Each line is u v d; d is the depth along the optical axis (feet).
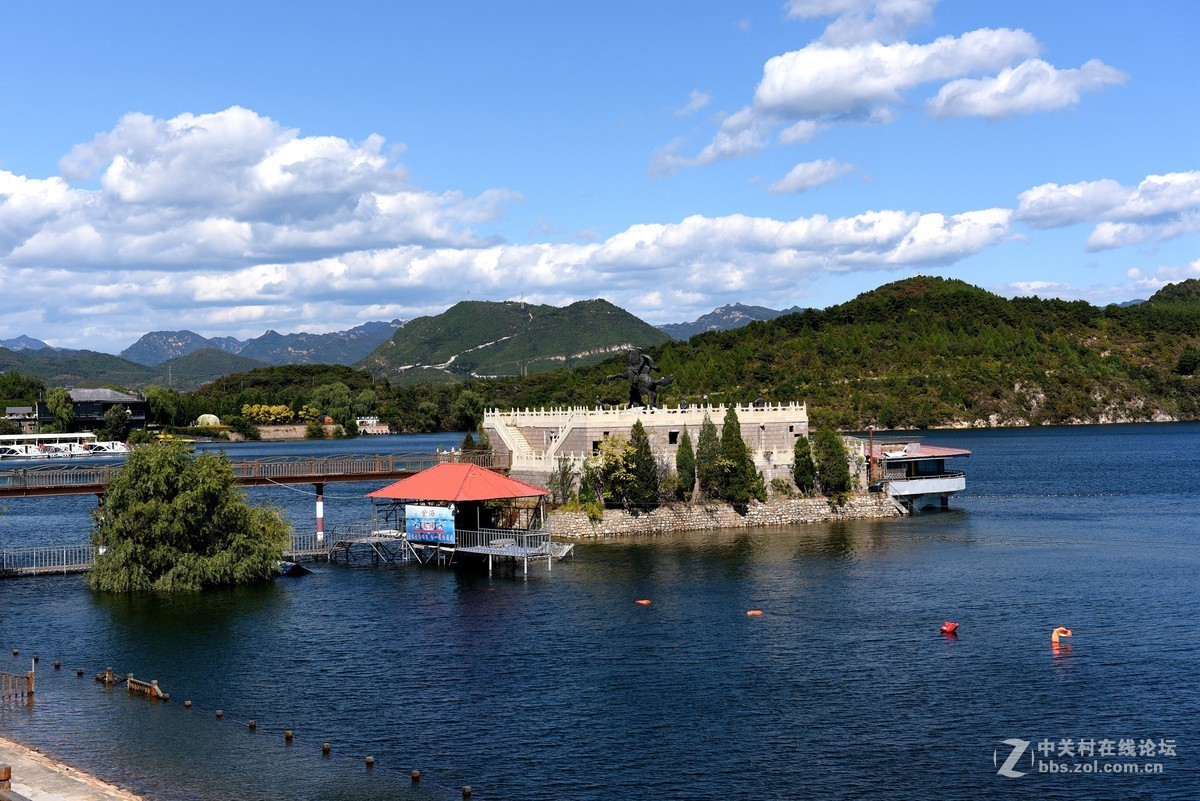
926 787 166.50
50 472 355.77
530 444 458.09
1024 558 356.79
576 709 202.49
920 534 412.57
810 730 190.49
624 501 416.26
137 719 198.39
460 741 186.29
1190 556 359.66
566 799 162.40
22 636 260.42
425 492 361.51
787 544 387.34
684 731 190.19
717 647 244.63
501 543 353.51
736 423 434.30
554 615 277.64
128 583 312.91
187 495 314.96
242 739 187.73
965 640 248.52
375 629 264.72
